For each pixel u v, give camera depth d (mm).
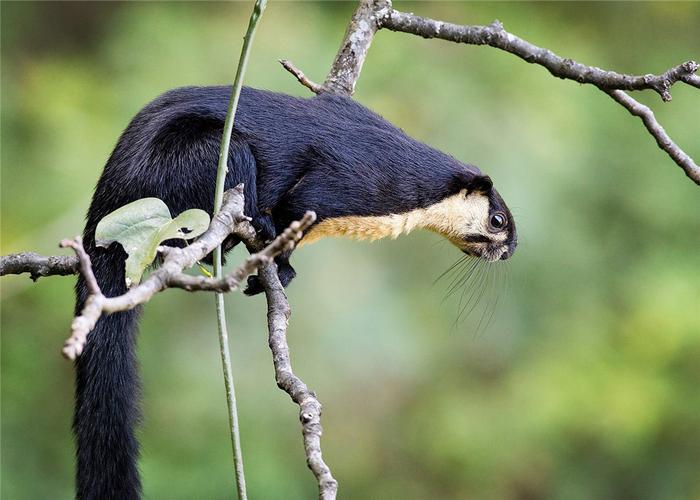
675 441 14305
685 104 14461
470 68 13359
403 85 13047
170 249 4305
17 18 15789
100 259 6180
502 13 14656
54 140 13258
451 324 12930
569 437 14125
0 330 13125
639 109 6477
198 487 12062
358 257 12578
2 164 13570
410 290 12750
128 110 13266
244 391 12438
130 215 4918
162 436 12328
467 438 13555
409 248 12758
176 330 12555
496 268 10078
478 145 12797
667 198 14062
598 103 14352
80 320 3756
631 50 15578
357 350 12398
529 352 13578
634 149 14305
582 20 15438
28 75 14484
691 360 14109
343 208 6441
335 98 6754
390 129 6863
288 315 5625
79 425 6152
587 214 13734
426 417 13594
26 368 13094
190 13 13867
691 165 6379
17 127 13953
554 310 13422
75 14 16047
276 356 5367
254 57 13094
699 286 13859
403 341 12469
